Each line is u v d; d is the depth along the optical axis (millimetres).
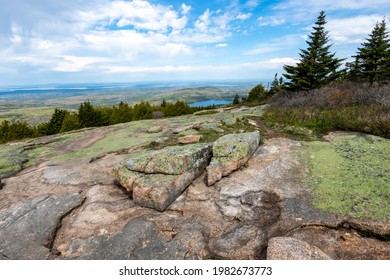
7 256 3553
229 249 3285
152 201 4285
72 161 7383
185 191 4777
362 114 7938
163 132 9812
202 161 5406
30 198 5133
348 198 3809
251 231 3543
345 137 6707
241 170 5262
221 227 3713
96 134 11227
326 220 3461
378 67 20562
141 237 3654
